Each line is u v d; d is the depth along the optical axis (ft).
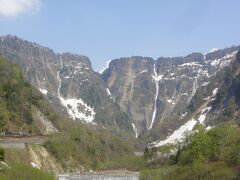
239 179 606.96
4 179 490.08
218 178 629.10
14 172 521.24
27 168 549.13
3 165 533.14
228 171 631.97
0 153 566.36
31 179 536.83
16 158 643.86
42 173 568.41
